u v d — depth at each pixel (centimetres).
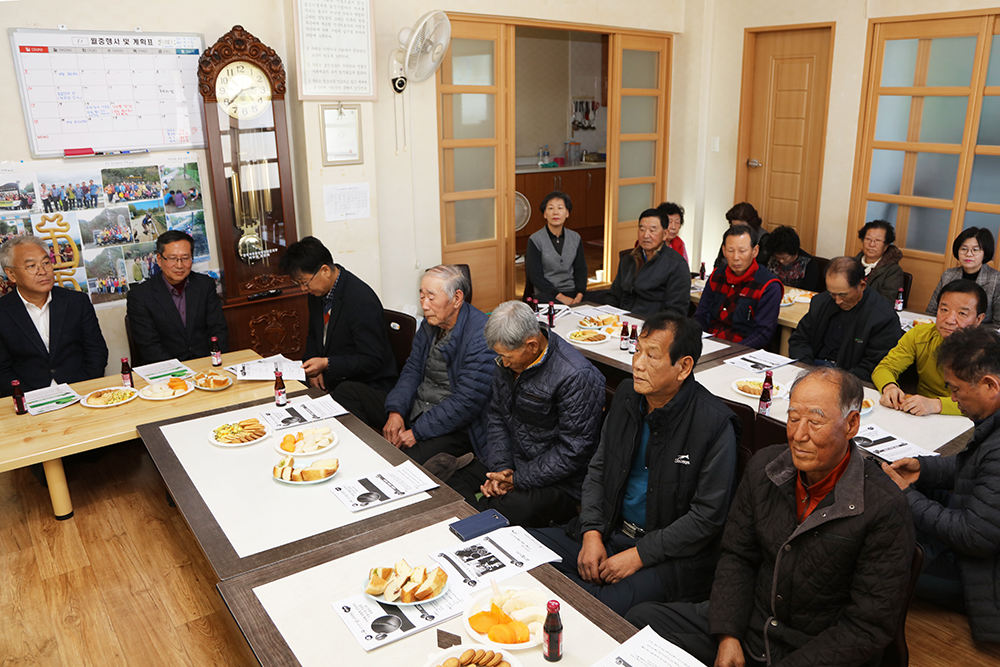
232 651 223
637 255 457
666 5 632
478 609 154
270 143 424
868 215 573
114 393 287
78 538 286
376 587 158
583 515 227
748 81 628
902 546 158
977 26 489
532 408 254
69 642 228
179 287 377
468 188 571
